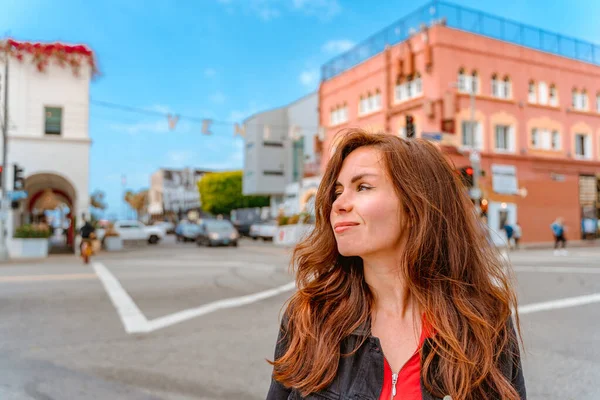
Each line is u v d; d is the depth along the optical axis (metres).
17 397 4.00
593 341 5.46
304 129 44.53
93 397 3.99
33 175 23.28
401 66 27.58
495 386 1.17
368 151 1.28
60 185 26.17
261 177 46.59
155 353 5.24
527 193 28.25
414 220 1.21
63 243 33.00
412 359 1.18
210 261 17.64
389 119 28.44
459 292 1.23
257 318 7.01
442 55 25.56
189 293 9.44
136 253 23.28
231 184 61.06
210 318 7.02
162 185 100.56
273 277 12.15
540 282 10.37
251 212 50.91
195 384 4.28
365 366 1.19
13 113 22.14
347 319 1.26
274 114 47.31
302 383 1.22
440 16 26.22
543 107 29.28
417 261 1.20
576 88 31.06
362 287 1.33
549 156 29.39
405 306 1.24
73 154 22.91
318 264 1.39
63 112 22.89
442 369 1.14
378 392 1.17
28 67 22.38
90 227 17.59
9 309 7.70
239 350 5.34
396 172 1.22
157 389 4.16
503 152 27.48
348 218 1.24
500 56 27.73
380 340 1.24
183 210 92.19
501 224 26.95
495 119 27.30
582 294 8.73
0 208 18.98
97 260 18.98
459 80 26.25
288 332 1.37
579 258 17.17
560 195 29.56
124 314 7.32
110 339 5.84
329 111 34.56
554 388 4.08
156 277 12.19
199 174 91.38
